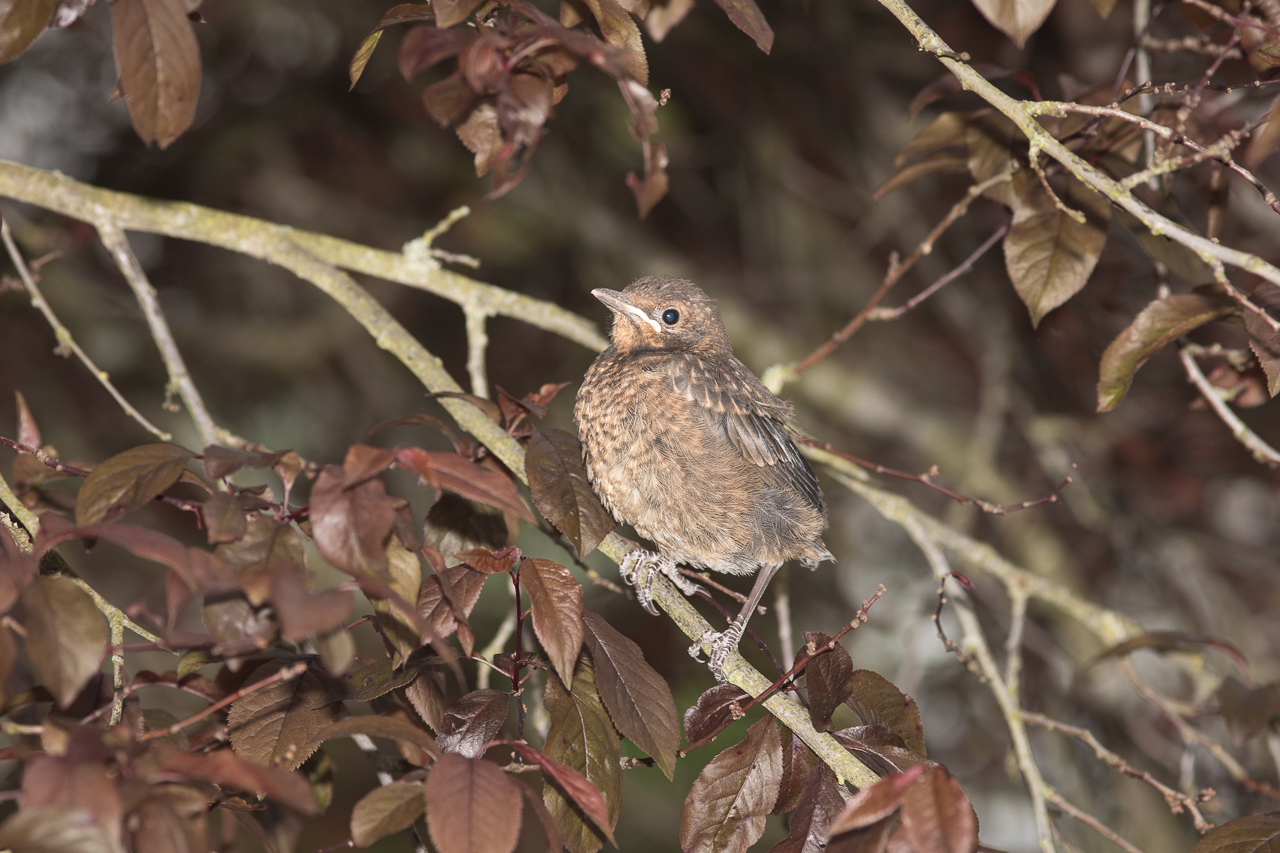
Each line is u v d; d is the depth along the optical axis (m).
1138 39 7.86
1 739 9.16
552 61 5.58
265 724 5.67
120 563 15.33
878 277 17.17
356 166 16.48
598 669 5.63
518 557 5.59
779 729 6.11
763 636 14.94
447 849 4.36
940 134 7.90
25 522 6.15
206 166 15.56
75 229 12.83
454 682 11.23
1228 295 6.82
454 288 9.80
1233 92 8.24
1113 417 15.91
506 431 7.57
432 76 15.65
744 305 16.81
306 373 16.41
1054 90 13.28
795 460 8.99
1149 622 15.59
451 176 16.34
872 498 10.28
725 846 5.88
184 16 5.01
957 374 17.55
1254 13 7.14
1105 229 7.27
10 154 14.76
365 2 15.03
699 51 15.76
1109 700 14.07
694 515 8.45
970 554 10.24
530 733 11.80
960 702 16.14
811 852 5.65
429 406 16.53
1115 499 14.97
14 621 4.43
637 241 16.78
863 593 16.75
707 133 17.09
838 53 15.30
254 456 5.12
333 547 4.67
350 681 5.87
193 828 4.40
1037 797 8.84
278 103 15.80
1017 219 7.38
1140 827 13.21
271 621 4.83
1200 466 15.93
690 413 8.41
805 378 16.16
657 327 9.40
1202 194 10.88
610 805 5.66
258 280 16.34
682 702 14.54
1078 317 13.55
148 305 9.16
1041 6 6.07
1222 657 12.97
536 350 16.97
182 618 14.51
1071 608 10.06
